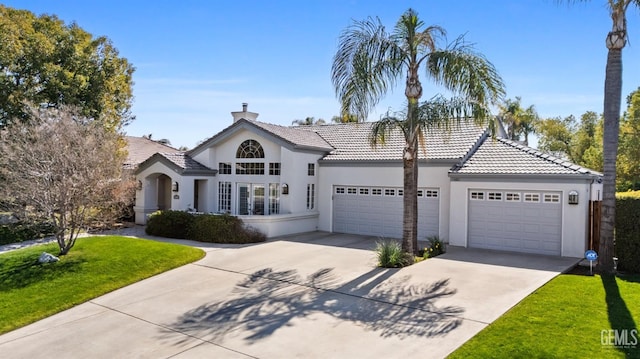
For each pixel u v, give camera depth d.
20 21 21.02
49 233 19.34
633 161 31.91
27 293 11.02
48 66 20.66
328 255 14.54
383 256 12.80
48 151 14.04
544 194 14.79
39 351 7.72
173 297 10.34
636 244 11.89
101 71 23.06
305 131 23.53
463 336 7.40
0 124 20.03
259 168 20.66
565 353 6.42
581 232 14.05
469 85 12.69
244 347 7.32
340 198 19.97
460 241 16.33
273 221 18.27
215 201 22.12
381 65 13.05
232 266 13.12
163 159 21.31
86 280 11.89
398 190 18.45
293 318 8.60
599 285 10.38
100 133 15.96
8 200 14.37
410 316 8.48
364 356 6.80
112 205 17.47
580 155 45.62
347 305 9.29
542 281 10.85
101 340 8.03
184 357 7.04
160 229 19.08
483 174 15.71
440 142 18.23
